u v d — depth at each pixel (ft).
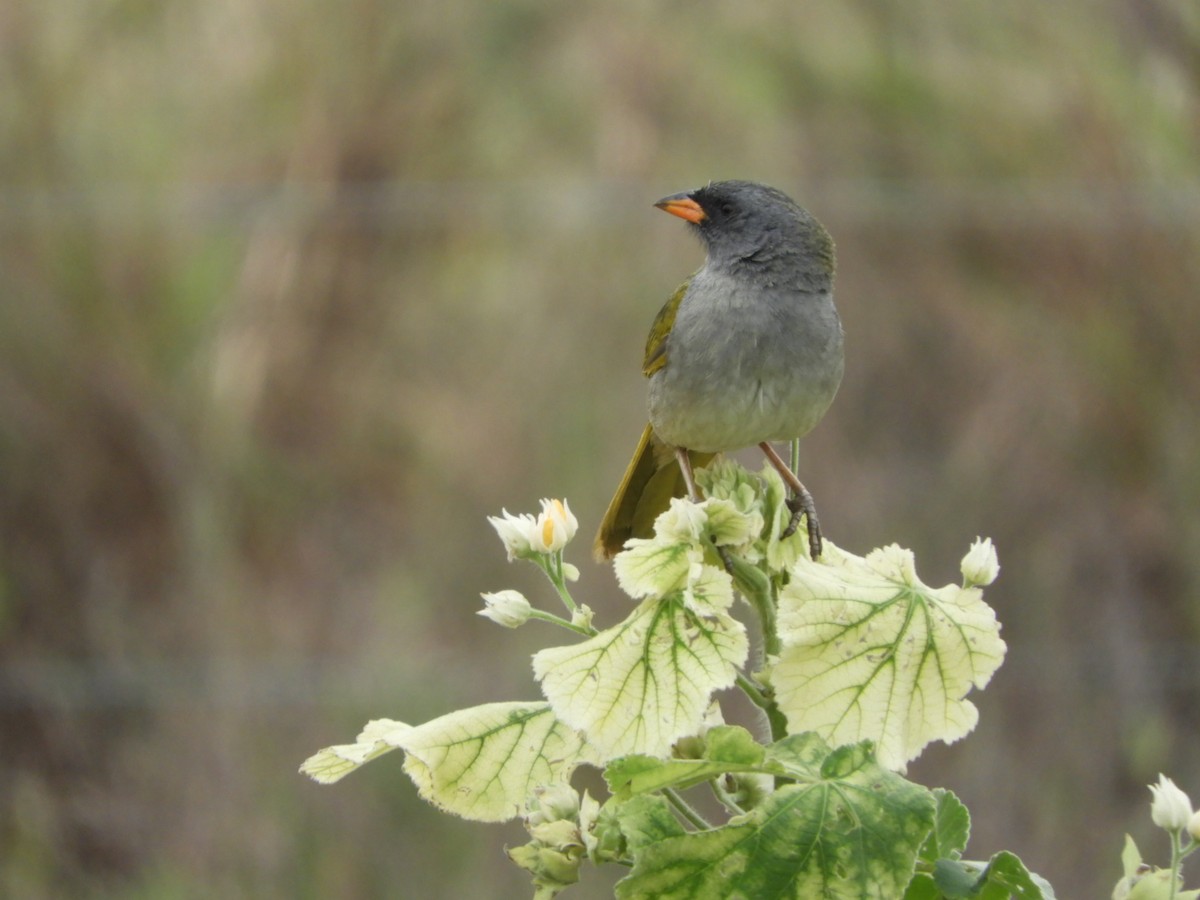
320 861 44.62
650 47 53.16
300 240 50.67
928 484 49.88
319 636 48.06
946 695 11.44
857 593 11.59
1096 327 49.42
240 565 48.14
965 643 11.51
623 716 11.37
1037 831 46.65
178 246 49.47
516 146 53.42
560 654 11.57
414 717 46.06
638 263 51.47
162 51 53.52
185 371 48.93
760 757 10.64
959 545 49.34
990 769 46.98
